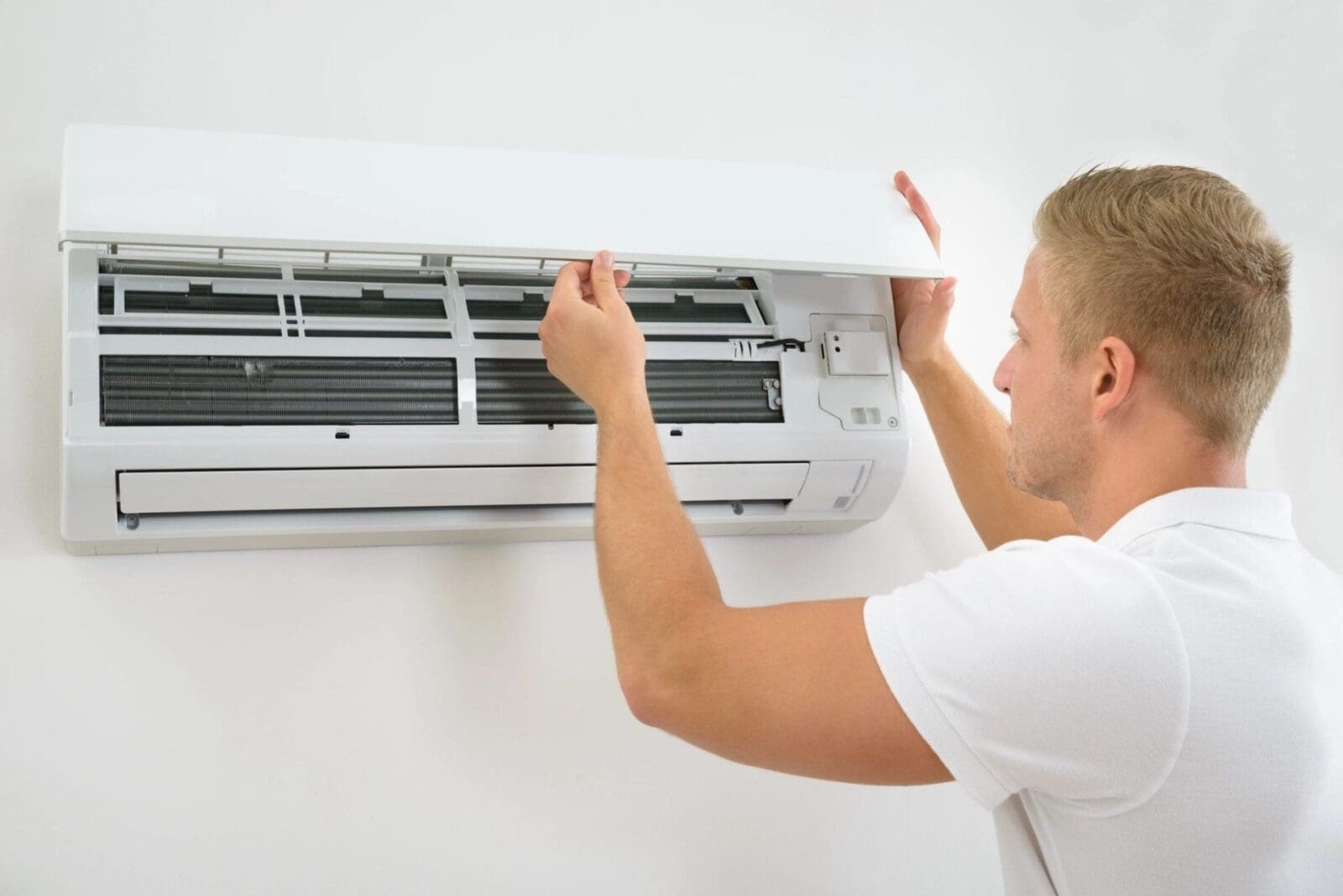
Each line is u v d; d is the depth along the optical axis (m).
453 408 1.46
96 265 1.38
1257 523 1.05
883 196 1.59
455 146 1.60
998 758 0.99
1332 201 2.20
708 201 1.49
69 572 1.46
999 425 1.64
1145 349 1.06
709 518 1.66
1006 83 2.04
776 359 1.60
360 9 1.71
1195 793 0.96
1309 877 0.98
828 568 1.79
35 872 1.40
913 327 1.64
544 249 1.36
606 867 1.61
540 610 1.64
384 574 1.59
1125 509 1.10
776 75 1.91
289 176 1.35
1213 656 0.96
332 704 1.54
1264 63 2.21
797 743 1.04
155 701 1.47
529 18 1.79
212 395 1.37
